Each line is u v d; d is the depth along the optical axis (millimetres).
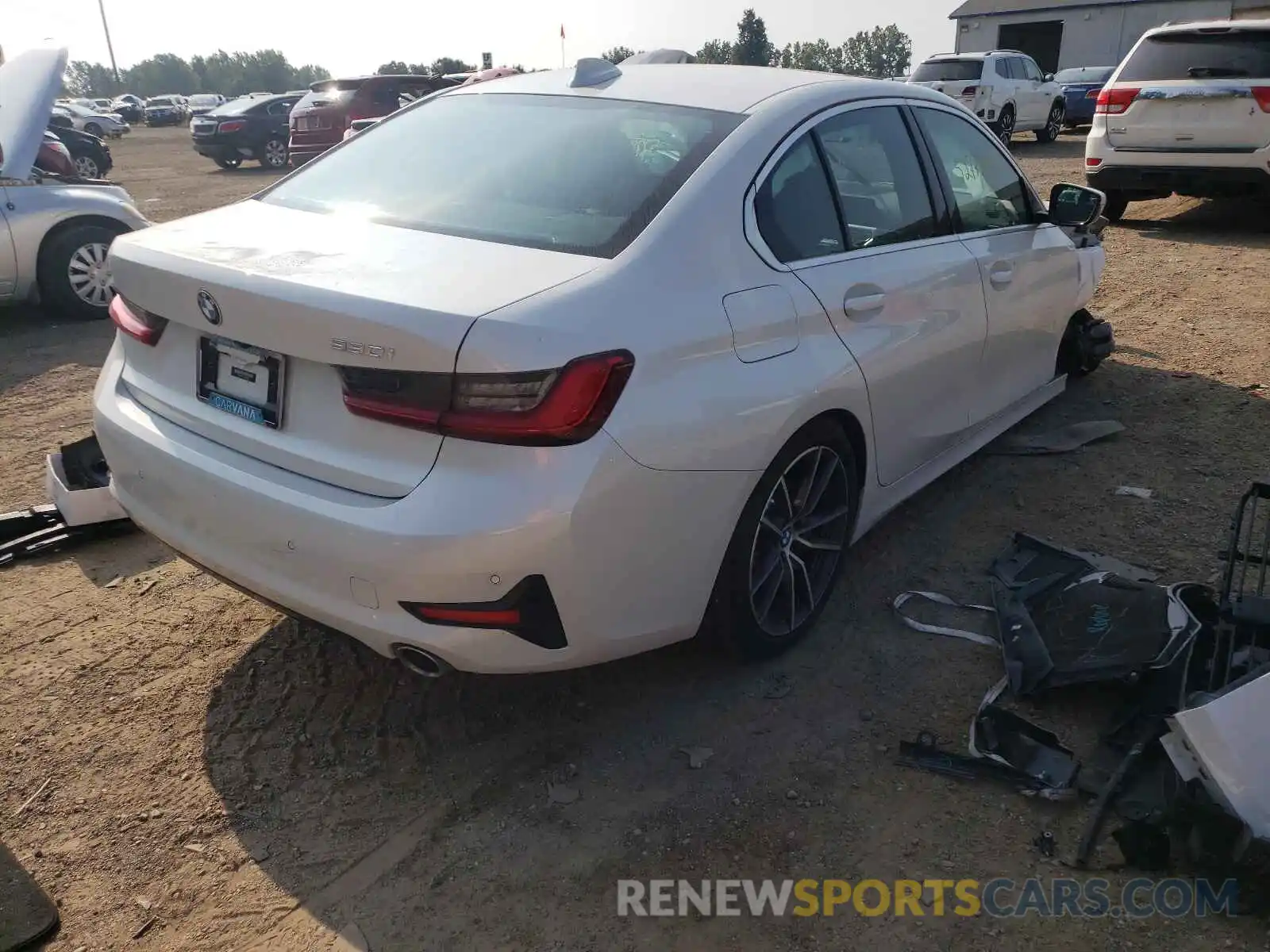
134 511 2836
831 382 2887
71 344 6941
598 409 2258
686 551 2553
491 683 3051
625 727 2848
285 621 3385
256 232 2799
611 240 2570
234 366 2541
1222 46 9188
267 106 20812
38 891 2305
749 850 2406
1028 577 3432
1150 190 9812
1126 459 4547
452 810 2553
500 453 2186
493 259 2484
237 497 2443
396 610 2285
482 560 2189
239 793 2609
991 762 2604
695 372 2488
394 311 2176
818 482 3064
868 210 3273
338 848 2438
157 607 3475
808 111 3119
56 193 7461
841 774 2648
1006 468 4496
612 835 2463
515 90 3420
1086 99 22469
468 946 2168
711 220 2689
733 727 2836
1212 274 8031
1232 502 4090
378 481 2273
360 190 3049
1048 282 4344
